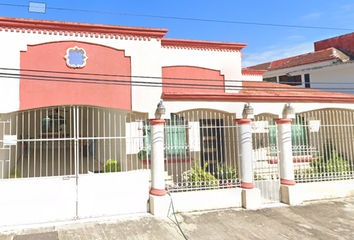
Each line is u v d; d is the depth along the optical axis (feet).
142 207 23.63
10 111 24.45
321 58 51.11
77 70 26.76
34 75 25.17
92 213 22.39
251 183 25.46
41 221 21.17
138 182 23.82
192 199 23.98
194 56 35.50
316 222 21.94
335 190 28.27
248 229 20.49
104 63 27.68
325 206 25.66
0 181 20.80
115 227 20.40
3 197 20.62
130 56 28.50
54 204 21.61
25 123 47.37
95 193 22.65
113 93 27.68
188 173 28.17
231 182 25.91
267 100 31.60
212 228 20.57
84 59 26.99
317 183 27.94
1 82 24.48
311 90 39.47
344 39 54.24
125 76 26.99
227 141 35.53
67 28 26.53
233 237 19.17
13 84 24.81
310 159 36.01
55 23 25.89
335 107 33.71
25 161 39.91
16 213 20.77
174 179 31.07
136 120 29.55
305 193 27.27
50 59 26.05
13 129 31.01
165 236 19.11
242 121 25.82
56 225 20.61
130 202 23.38
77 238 18.53
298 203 26.16
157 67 29.19
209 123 35.32
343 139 36.99
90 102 26.81
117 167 29.71
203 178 27.17
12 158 31.50
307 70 53.16
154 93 28.68
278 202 26.61
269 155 36.55
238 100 30.81
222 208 24.71
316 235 19.61
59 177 22.06
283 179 26.89
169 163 31.22
